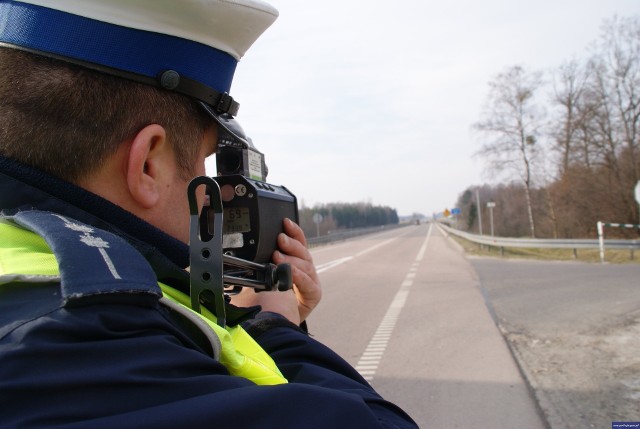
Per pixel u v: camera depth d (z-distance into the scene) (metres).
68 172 0.82
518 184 36.38
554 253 23.45
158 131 0.85
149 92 0.85
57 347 0.59
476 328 7.16
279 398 0.67
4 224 0.77
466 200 113.00
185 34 0.88
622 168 30.05
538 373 4.93
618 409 3.92
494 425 3.80
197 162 0.95
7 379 0.57
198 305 0.85
